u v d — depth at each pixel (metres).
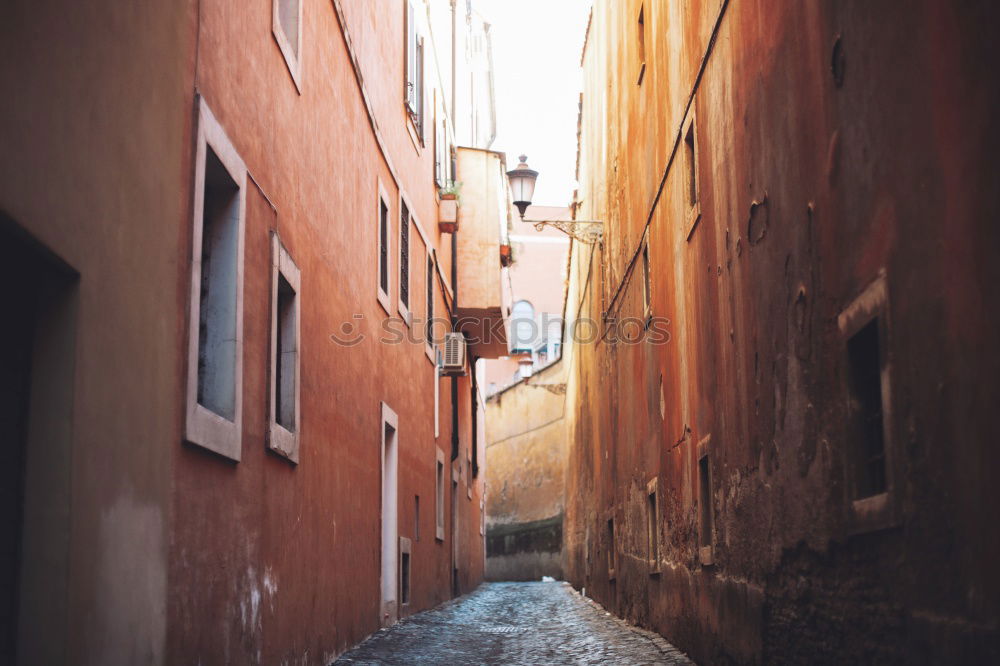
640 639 11.95
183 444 5.57
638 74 13.32
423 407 16.58
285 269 7.89
